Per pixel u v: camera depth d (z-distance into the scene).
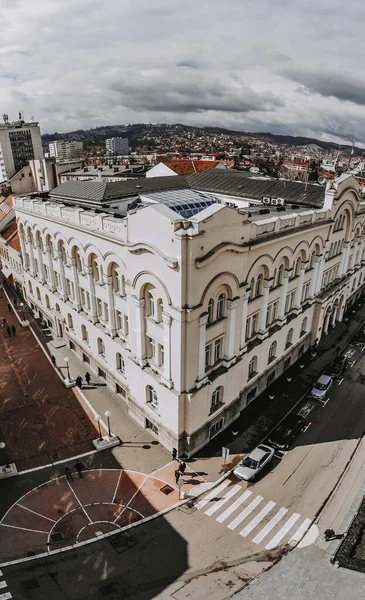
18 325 57.88
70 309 47.53
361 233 58.56
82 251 40.28
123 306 37.06
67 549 26.91
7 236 71.81
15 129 138.75
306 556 26.48
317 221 43.19
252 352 38.84
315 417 39.88
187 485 31.98
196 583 24.73
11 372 46.50
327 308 51.84
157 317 32.03
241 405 39.75
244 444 36.19
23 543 27.33
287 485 32.19
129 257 32.31
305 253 42.66
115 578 25.08
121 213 39.12
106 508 30.03
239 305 34.03
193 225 27.38
